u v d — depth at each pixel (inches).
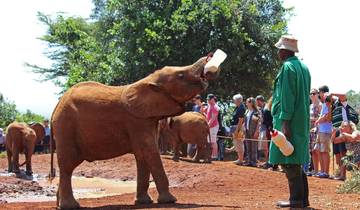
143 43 1035.9
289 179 337.7
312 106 623.8
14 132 695.7
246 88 1103.0
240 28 1040.8
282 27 1100.5
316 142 582.6
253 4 1095.0
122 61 1072.8
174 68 385.4
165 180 389.7
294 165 330.0
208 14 1029.2
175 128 689.0
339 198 402.3
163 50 1026.1
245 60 1078.4
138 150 387.9
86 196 502.6
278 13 1157.7
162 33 1031.6
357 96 1360.7
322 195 428.8
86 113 393.4
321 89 581.9
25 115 1700.3
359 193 440.1
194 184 534.9
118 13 1097.4
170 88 380.8
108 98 394.3
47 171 724.7
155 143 389.7
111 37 1183.6
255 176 558.9
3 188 554.6
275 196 431.2
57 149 400.8
